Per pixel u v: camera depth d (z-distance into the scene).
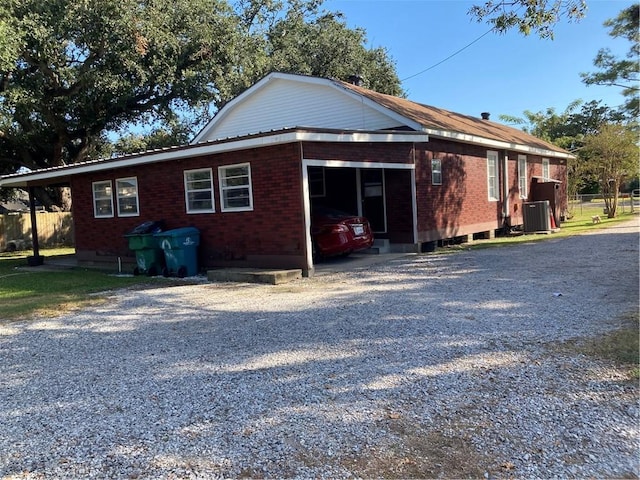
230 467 3.01
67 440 3.46
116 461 3.14
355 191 14.70
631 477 2.76
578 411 3.51
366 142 11.53
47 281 12.12
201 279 11.14
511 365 4.44
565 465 2.88
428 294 7.73
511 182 19.31
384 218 14.17
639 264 9.31
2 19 17.25
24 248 25.91
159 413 3.83
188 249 11.81
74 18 19.47
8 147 24.92
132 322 7.08
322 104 15.95
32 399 4.29
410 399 3.84
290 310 7.22
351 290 8.55
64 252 22.80
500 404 3.67
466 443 3.16
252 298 8.40
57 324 7.21
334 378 4.35
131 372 4.85
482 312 6.39
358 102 14.87
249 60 24.45
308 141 10.21
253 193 11.16
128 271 13.84
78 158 26.59
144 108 24.12
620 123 24.03
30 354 5.70
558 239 15.11
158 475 2.96
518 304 6.70
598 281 7.94
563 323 5.66
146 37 20.66
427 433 3.30
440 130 13.95
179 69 22.80
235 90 24.31
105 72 20.88
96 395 4.29
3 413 4.01
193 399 4.07
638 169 23.53
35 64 20.72
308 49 29.89
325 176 15.30
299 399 3.95
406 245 13.77
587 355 4.56
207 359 5.11
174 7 21.94
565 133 45.38
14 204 45.59
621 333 5.11
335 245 12.02
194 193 12.38
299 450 3.16
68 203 30.03
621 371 4.16
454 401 3.76
